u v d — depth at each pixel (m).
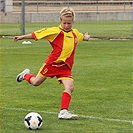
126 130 15.14
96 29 64.88
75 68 29.75
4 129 15.15
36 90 22.28
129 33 57.59
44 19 79.50
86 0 98.94
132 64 31.80
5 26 70.94
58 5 96.00
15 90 22.27
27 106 18.80
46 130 15.05
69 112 16.97
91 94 21.30
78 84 23.97
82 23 76.31
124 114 17.36
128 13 84.38
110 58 35.09
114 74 27.31
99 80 25.23
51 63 16.55
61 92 21.83
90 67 30.25
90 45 44.88
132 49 41.56
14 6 93.25
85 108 18.38
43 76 16.84
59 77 16.58
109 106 18.75
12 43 46.81
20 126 15.52
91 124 15.87
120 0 100.19
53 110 18.05
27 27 66.12
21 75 17.55
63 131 14.97
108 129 15.27
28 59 34.44
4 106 18.75
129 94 21.31
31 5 95.62
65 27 16.52
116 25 72.56
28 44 46.06
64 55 16.47
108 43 46.94
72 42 16.56
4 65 31.19
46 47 43.28
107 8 98.25
